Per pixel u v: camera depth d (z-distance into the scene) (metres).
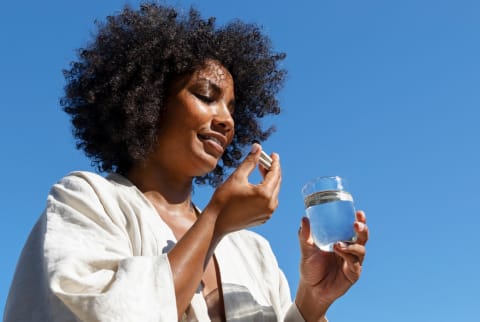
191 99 1.40
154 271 1.10
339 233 1.26
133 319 1.05
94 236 1.17
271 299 1.37
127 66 1.44
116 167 1.49
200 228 1.17
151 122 1.38
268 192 1.21
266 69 1.67
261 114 1.69
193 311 1.18
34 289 1.15
